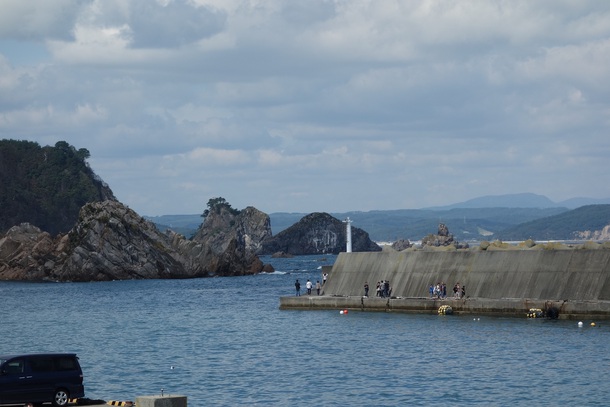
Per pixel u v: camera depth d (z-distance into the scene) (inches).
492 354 3002.0
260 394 2500.0
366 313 4384.8
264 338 3722.9
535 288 3892.7
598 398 2322.8
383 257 4603.8
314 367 2920.8
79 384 1991.9
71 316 5265.8
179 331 4178.2
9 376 1919.3
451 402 2333.9
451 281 4229.8
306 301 4820.4
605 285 3703.3
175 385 2667.3
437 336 3464.6
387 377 2696.9
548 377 2596.0
